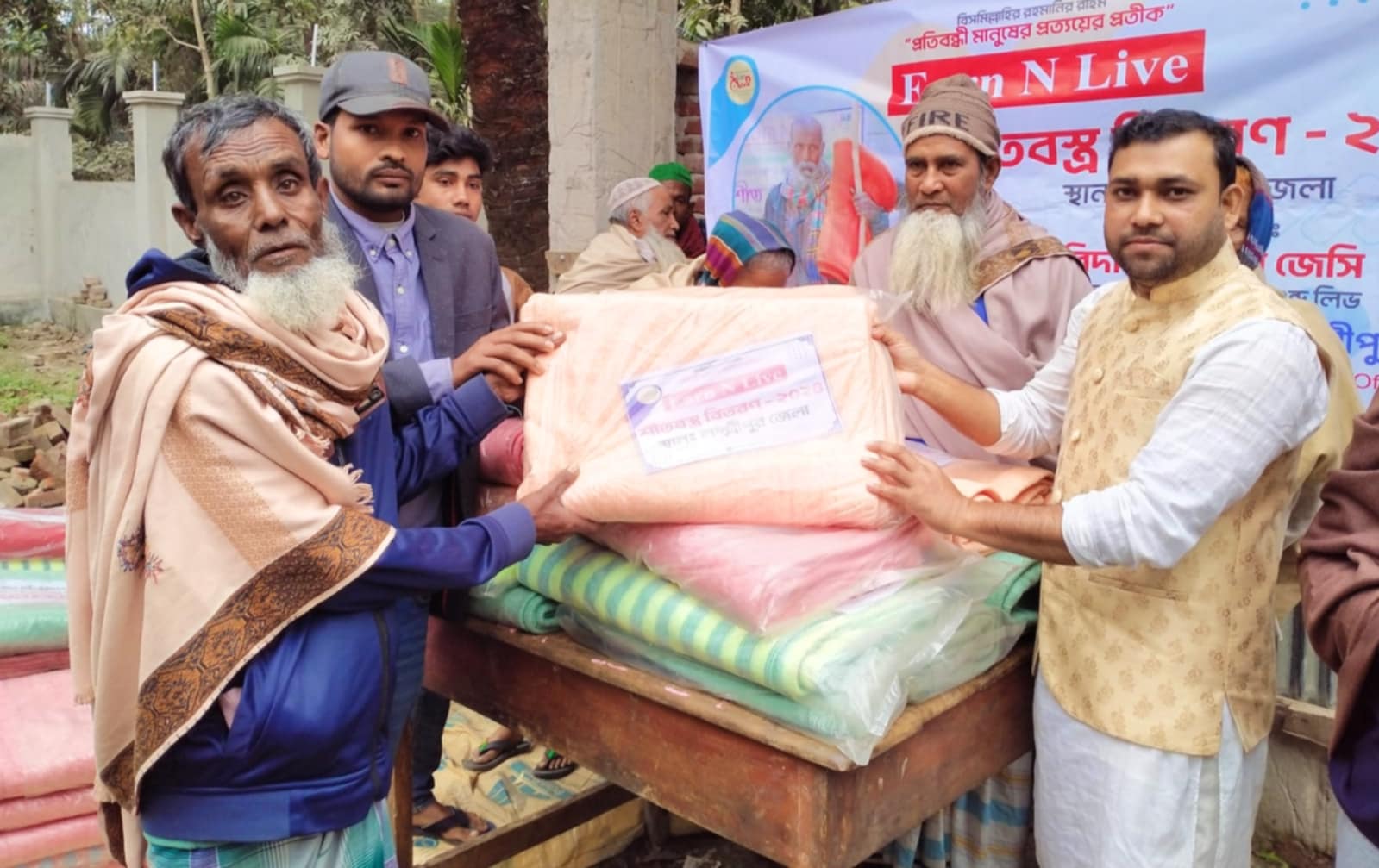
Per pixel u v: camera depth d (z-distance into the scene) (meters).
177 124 1.54
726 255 2.49
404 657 1.86
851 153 3.51
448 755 3.11
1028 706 1.91
